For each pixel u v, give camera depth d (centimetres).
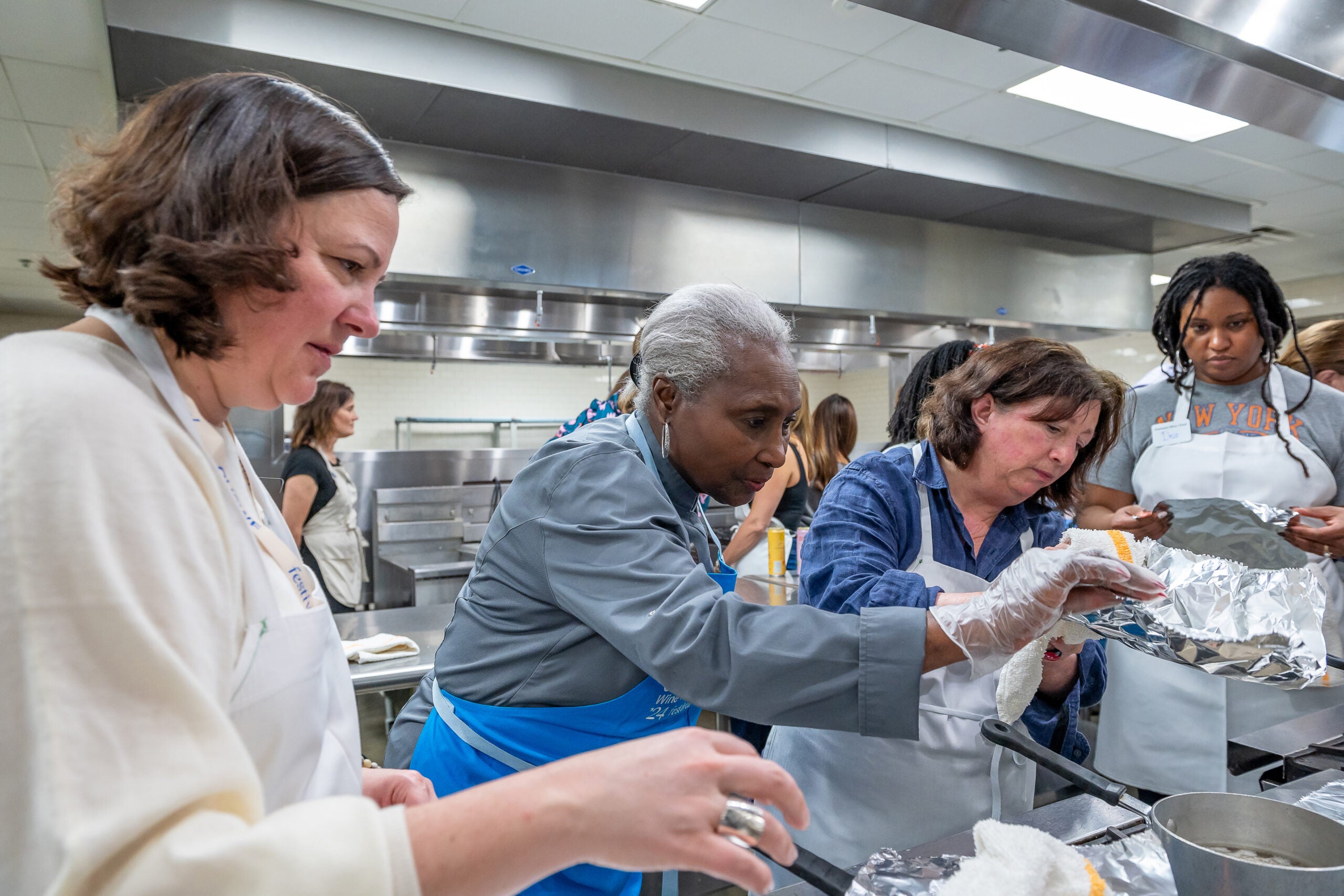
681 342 88
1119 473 194
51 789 37
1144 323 511
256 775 45
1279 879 63
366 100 281
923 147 361
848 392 811
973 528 128
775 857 48
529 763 95
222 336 53
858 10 258
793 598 249
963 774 119
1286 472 172
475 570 101
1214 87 162
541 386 721
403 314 346
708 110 314
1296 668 93
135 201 51
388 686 188
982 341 487
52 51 247
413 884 41
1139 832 87
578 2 255
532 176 339
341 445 657
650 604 81
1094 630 105
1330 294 628
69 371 46
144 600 42
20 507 40
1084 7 133
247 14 242
